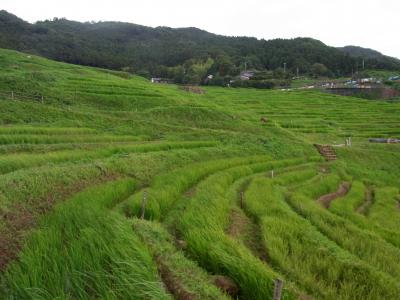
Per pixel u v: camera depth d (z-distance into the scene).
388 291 9.81
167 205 15.60
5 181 12.91
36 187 13.57
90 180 16.78
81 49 140.00
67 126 33.66
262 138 40.19
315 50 195.25
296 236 13.49
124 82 60.28
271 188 22.64
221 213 14.80
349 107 78.56
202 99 64.94
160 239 10.99
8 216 10.80
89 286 7.45
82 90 48.41
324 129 54.38
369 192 30.91
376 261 12.40
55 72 55.97
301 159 36.91
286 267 10.49
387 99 113.50
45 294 6.99
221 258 9.85
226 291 8.98
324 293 9.28
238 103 73.94
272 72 155.50
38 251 8.31
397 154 45.22
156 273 8.52
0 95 37.94
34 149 22.75
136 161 22.02
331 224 16.89
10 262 8.11
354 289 9.69
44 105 37.00
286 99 86.00
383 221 21.45
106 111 41.84
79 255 8.23
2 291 7.22
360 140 50.81
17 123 31.89
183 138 36.66
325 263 10.97
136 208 14.02
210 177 22.77
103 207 12.43
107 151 24.09
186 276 8.88
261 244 13.18
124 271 7.88
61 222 10.55
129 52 183.00
